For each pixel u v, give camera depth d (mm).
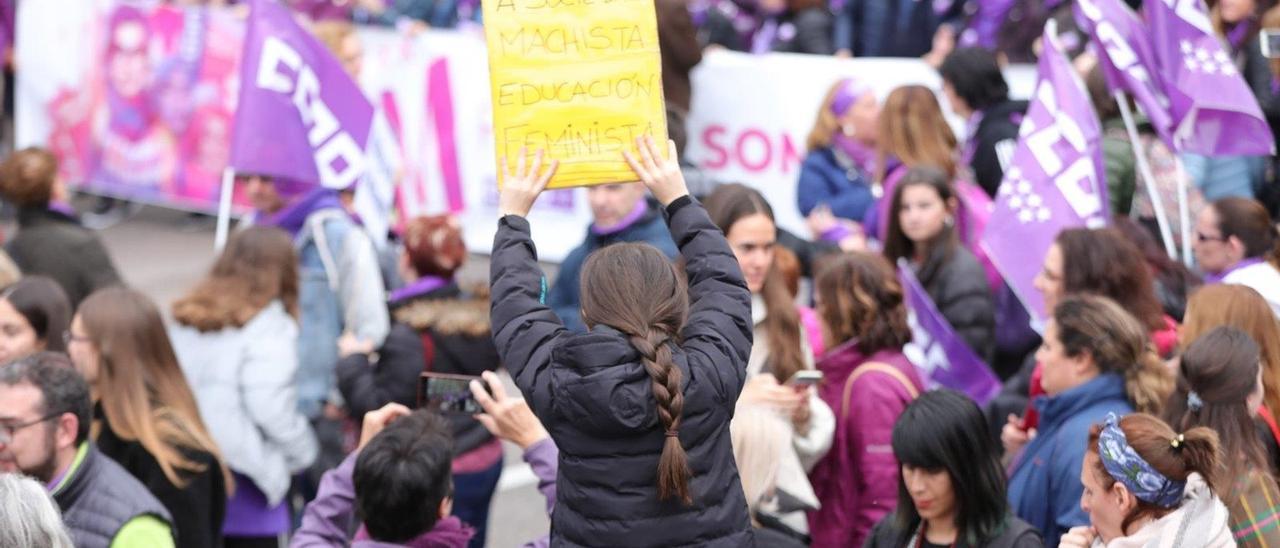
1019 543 4867
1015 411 7043
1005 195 7270
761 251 6340
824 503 6230
